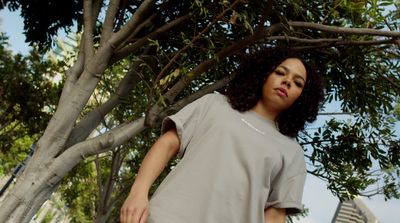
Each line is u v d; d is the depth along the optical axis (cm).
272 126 136
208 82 474
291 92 136
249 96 138
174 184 108
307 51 408
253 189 107
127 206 96
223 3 233
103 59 361
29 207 300
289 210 122
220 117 124
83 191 1339
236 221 102
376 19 262
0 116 997
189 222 98
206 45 385
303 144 494
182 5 435
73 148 320
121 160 916
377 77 399
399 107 462
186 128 124
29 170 310
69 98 346
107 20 386
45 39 616
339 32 287
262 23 288
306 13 382
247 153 113
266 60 149
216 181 105
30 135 1057
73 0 570
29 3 568
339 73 413
